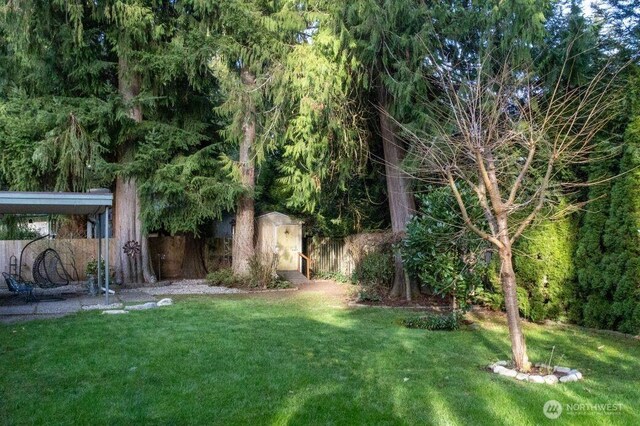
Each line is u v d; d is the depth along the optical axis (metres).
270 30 11.28
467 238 7.66
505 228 5.23
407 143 10.75
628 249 7.22
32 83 13.62
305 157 10.85
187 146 14.64
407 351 6.17
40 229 22.22
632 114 7.23
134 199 14.66
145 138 13.73
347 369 5.33
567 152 6.33
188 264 17.33
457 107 6.34
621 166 7.36
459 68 9.09
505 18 8.06
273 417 3.99
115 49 13.09
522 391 4.52
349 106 10.85
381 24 8.95
